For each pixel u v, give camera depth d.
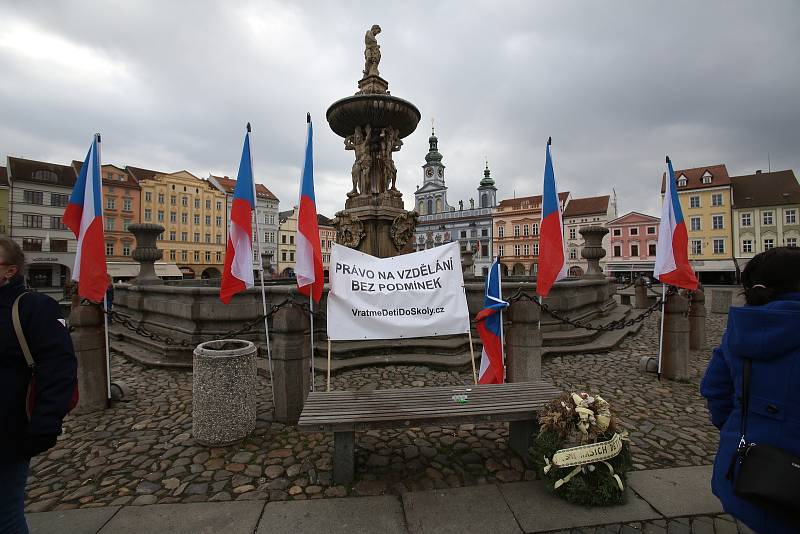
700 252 51.38
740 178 52.84
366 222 10.22
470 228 75.50
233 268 4.54
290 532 2.54
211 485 3.11
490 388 3.67
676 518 2.65
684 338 5.78
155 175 56.78
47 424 1.83
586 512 2.70
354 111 9.87
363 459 3.47
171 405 4.93
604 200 61.75
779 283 1.81
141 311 8.52
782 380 1.67
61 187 48.34
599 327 5.59
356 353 6.63
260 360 6.48
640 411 4.64
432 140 84.19
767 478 1.57
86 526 2.61
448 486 3.04
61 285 48.53
